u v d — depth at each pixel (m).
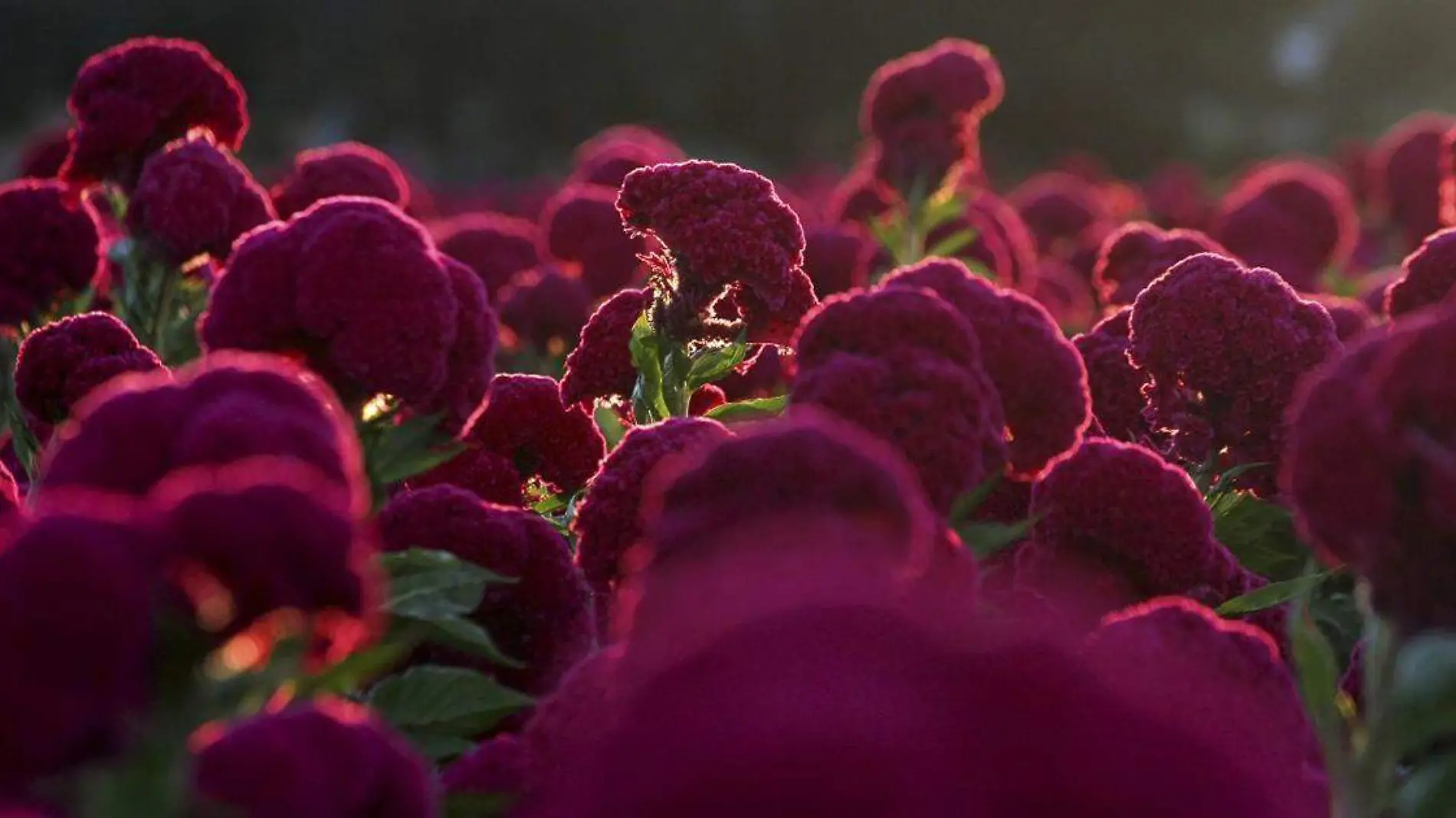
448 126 25.02
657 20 25.91
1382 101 25.36
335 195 4.56
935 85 5.05
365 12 25.31
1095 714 2.99
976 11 25.95
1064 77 25.77
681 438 3.59
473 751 3.39
